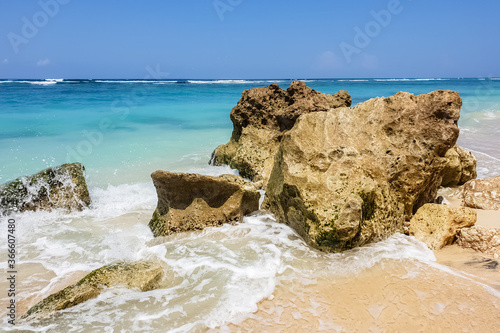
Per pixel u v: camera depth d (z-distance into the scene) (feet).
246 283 15.56
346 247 18.20
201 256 17.89
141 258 17.95
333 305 14.20
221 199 21.43
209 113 73.56
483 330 12.69
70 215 23.34
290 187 19.97
